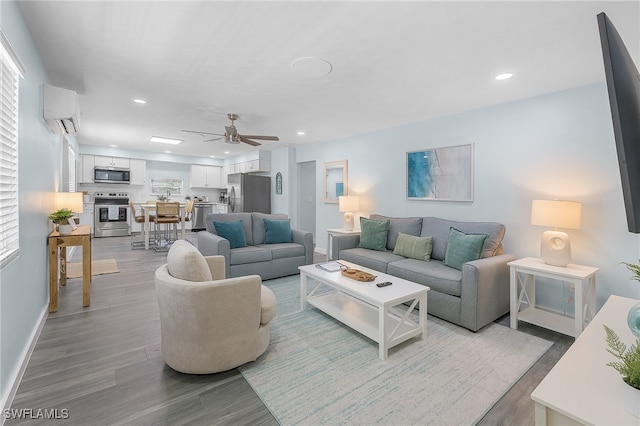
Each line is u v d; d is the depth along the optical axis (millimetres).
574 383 808
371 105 3404
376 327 2328
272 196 7102
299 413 1542
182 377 1824
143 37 2025
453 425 1473
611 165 2557
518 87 2785
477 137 3455
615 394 762
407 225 3783
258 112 3729
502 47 2084
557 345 2264
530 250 3033
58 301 3051
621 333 1088
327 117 3928
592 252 2652
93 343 2217
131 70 2545
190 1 1648
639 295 2449
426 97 3105
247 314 1885
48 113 2439
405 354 2127
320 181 5879
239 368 1936
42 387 1705
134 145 6754
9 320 1642
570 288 2803
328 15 1752
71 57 2320
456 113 3650
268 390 1720
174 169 8758
